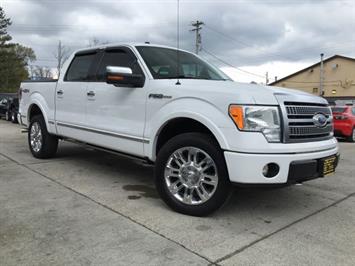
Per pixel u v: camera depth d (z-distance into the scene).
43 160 6.69
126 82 4.39
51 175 5.58
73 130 5.73
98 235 3.40
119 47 5.12
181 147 3.98
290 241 3.41
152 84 4.38
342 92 50.28
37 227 3.55
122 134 4.75
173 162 4.09
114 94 4.88
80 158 6.91
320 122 4.02
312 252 3.20
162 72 4.64
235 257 3.06
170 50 5.25
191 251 3.14
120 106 4.79
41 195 4.56
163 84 4.27
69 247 3.15
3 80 51.94
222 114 3.66
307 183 5.63
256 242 3.37
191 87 4.00
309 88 53.41
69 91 5.79
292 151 3.62
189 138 3.91
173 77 4.65
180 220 3.83
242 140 3.53
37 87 6.77
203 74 5.12
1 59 51.00
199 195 3.90
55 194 4.62
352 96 49.31
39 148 6.74
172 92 4.12
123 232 3.49
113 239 3.33
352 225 3.87
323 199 4.79
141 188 4.99
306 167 3.70
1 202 4.25
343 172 6.63
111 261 2.93
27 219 3.75
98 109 5.18
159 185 4.15
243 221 3.88
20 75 55.31
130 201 4.41
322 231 3.68
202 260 2.99
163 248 3.18
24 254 3.01
